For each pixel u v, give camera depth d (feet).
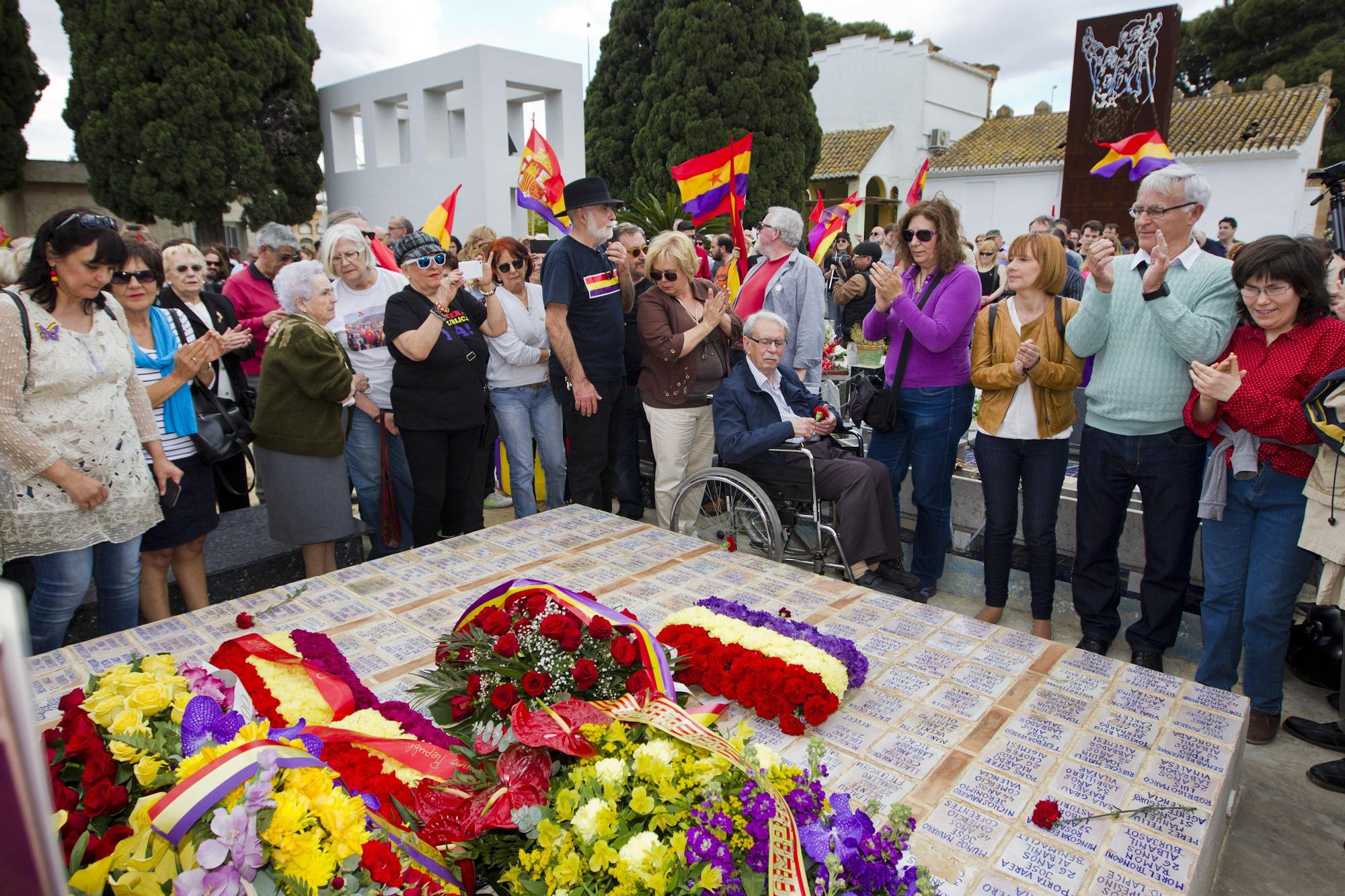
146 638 9.27
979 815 6.35
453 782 5.72
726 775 5.20
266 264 18.72
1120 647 12.60
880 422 13.23
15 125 51.90
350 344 14.49
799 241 16.74
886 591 13.21
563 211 19.22
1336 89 88.74
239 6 54.60
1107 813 6.36
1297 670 12.02
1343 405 8.83
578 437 15.28
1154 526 11.13
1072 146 42.60
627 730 5.73
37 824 1.73
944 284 12.72
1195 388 9.85
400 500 15.58
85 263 8.74
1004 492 12.28
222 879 4.19
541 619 6.52
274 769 4.54
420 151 57.47
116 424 9.68
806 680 7.59
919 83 78.64
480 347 13.76
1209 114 67.05
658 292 14.66
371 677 8.39
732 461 13.44
